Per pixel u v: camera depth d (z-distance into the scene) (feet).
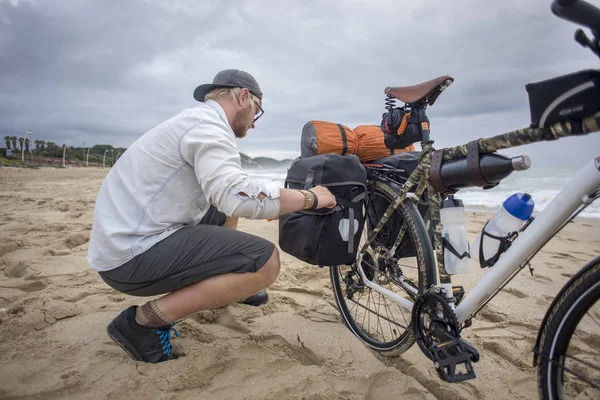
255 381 5.80
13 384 5.44
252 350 6.60
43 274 9.78
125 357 6.18
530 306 8.77
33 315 7.42
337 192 6.33
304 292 9.69
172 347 6.55
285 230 6.77
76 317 7.65
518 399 5.64
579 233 16.98
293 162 7.07
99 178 77.51
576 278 3.99
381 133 7.42
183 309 5.96
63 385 5.44
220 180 5.44
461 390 5.79
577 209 4.08
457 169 5.01
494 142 4.60
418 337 5.70
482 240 4.99
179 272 5.81
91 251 5.93
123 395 5.32
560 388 4.20
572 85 3.59
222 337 7.02
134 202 5.73
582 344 4.95
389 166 7.01
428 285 5.92
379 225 6.81
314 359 6.56
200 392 5.49
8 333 6.87
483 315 8.50
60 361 6.10
